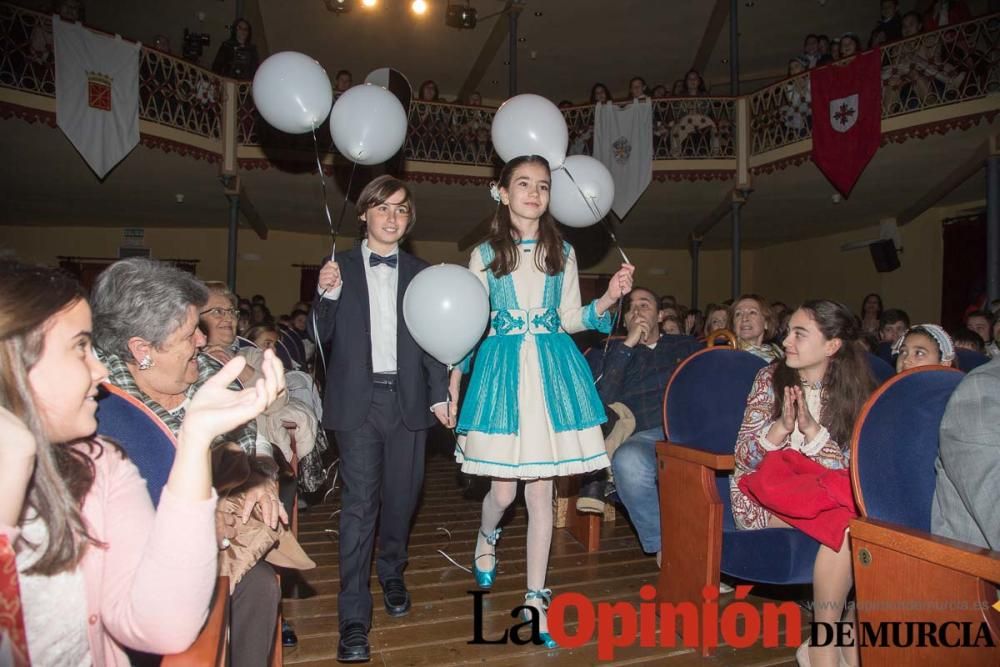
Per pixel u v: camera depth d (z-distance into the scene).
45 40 6.69
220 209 9.75
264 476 1.60
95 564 0.96
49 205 9.32
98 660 0.98
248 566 1.46
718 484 2.42
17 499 0.81
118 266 1.42
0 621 0.78
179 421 1.46
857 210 9.67
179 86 7.78
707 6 10.54
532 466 2.09
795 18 10.66
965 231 9.15
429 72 12.40
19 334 0.85
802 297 11.91
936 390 1.64
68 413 0.92
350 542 2.12
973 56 6.75
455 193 9.50
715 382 2.38
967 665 1.33
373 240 2.26
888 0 8.05
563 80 12.70
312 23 11.00
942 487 1.53
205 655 0.95
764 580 2.04
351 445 2.17
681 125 9.09
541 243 2.25
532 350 2.18
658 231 11.49
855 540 1.54
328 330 2.15
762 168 8.66
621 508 3.88
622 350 3.18
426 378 2.28
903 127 7.19
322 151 8.58
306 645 2.14
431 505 4.12
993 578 1.24
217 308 2.39
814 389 2.17
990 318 5.53
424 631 2.24
